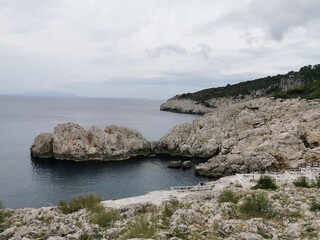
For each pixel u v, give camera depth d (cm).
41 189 4575
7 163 6166
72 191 4509
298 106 7144
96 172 5653
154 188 4691
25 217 1781
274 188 2395
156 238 1126
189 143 7150
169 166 6053
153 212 1781
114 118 16162
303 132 5628
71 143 6650
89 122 13625
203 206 1709
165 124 13388
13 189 4550
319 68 16712
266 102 8438
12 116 16350
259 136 5834
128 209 1875
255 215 1511
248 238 1090
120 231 1285
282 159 5094
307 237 1138
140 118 16438
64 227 1372
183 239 1134
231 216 1499
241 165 5172
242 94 19912
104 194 4388
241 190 2289
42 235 1377
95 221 1530
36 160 6481
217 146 6850
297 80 15750
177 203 1958
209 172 5328
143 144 7156
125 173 5597
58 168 5906
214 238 1126
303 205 1631
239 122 7119
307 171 3431
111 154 6688
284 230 1250
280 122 6431
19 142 8394
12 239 1218
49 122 13400
